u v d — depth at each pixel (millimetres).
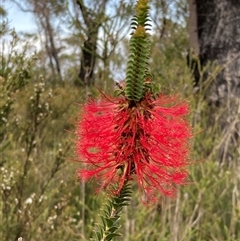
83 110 184
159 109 173
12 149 471
